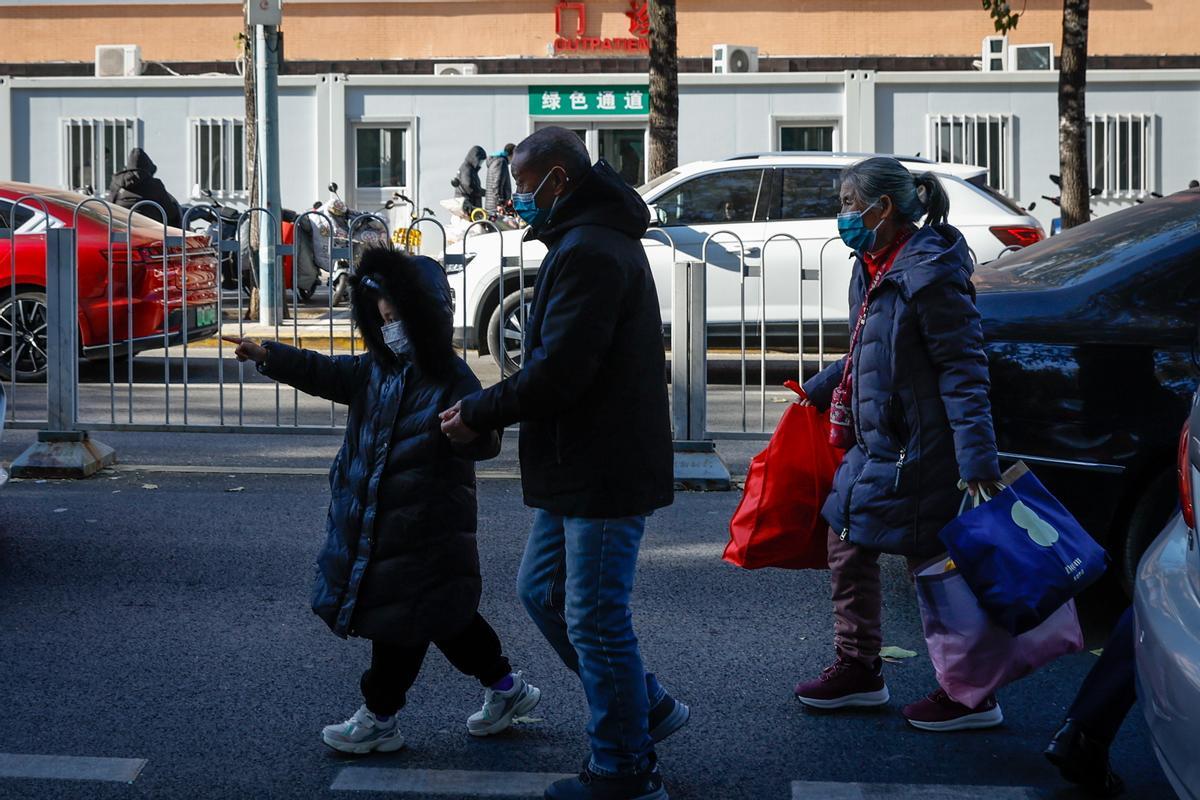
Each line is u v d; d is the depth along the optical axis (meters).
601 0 31.06
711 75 22.42
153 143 23.23
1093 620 5.44
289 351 4.15
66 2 31.78
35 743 4.27
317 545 6.57
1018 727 4.46
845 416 4.44
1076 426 5.14
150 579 6.00
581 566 3.72
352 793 3.93
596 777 3.75
